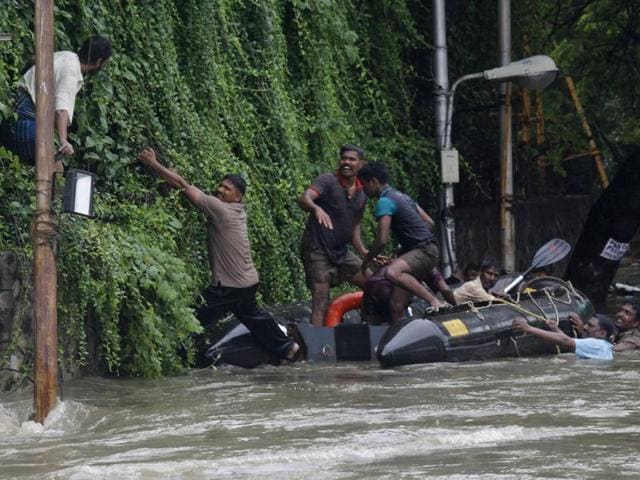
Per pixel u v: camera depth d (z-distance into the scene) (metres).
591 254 66.56
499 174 76.56
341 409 31.38
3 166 36.62
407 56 70.88
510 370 40.50
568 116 82.00
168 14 47.59
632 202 65.38
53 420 29.72
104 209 41.34
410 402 32.50
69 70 35.12
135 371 39.81
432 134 70.56
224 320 45.69
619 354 45.53
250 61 53.75
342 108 62.00
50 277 29.95
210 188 47.38
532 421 28.58
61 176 37.47
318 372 41.19
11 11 39.69
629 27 74.69
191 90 49.44
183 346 41.97
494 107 69.25
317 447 25.41
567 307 46.91
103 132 42.97
